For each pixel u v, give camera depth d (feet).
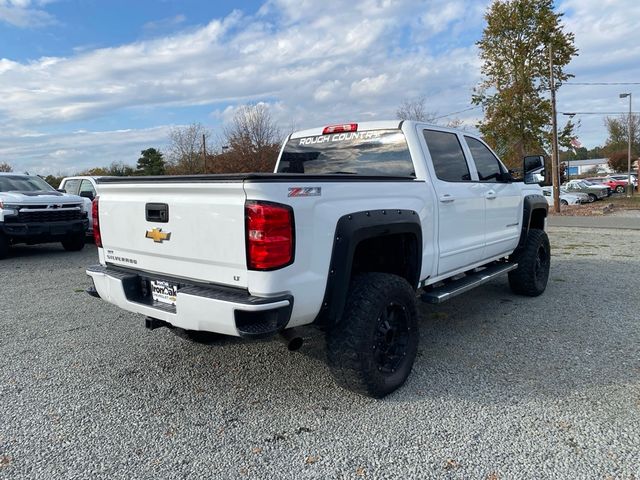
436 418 10.12
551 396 10.98
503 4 77.61
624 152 219.82
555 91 76.54
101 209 12.36
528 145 80.94
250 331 8.91
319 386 11.80
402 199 11.98
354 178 10.60
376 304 10.43
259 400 11.12
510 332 15.43
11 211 31.83
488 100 81.66
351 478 8.22
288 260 9.15
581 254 31.09
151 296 11.30
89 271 12.52
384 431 9.66
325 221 9.82
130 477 8.34
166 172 141.18
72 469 8.57
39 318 17.92
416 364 12.94
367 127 14.73
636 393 11.05
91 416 10.46
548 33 75.77
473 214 15.39
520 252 19.26
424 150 13.88
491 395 11.09
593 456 8.66
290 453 8.98
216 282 9.84
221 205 9.42
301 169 16.28
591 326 15.87
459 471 8.33
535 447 8.98
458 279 15.62
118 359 13.74
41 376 12.60
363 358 10.33
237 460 8.79
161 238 10.69
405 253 12.44
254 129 111.14
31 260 32.17
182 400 11.18
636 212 70.33
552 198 83.66
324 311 10.20
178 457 8.91
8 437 9.64
